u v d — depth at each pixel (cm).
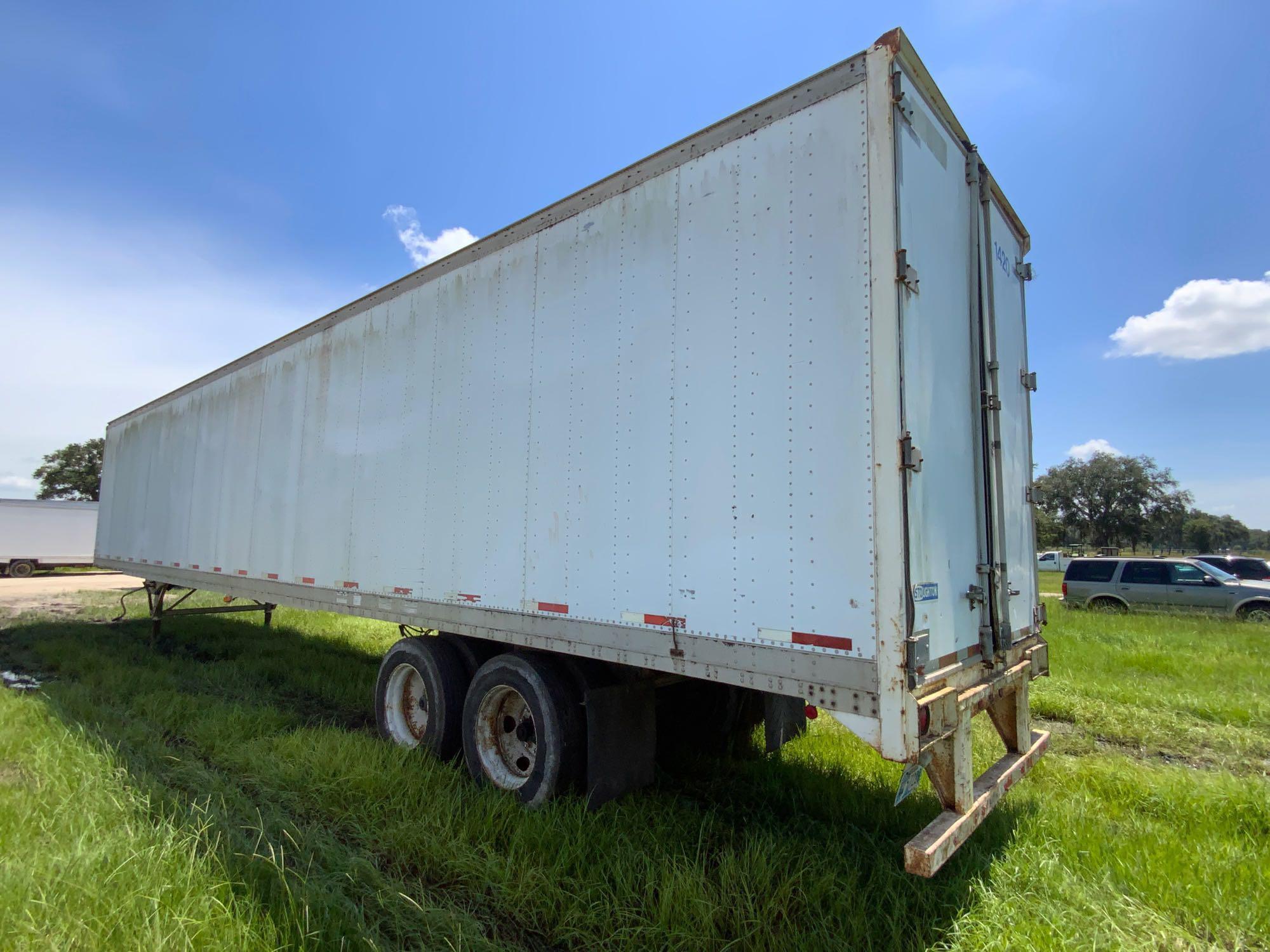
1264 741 577
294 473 631
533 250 421
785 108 298
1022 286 457
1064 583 1609
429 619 467
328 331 610
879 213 262
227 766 452
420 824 354
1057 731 607
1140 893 302
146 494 941
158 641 980
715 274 316
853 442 261
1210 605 1406
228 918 252
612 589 347
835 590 260
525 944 272
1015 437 416
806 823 378
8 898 256
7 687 651
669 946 263
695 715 489
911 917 279
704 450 311
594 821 354
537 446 401
